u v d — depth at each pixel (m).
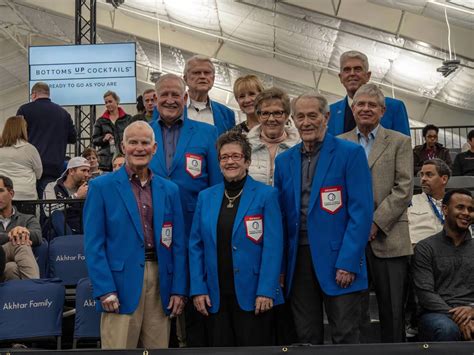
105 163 8.36
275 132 4.38
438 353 3.23
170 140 4.41
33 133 7.61
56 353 3.31
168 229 4.04
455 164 9.34
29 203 5.95
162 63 19.34
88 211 3.97
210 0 14.37
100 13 16.73
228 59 17.12
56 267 5.46
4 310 4.65
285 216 4.07
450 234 4.52
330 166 3.96
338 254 3.89
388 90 16.78
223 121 5.04
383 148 4.35
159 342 3.97
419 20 12.98
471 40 12.91
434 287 4.49
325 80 17.02
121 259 3.93
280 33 15.12
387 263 4.26
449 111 16.70
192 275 3.97
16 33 19.44
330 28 14.05
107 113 8.55
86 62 10.14
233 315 3.95
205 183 4.36
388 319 4.26
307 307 3.96
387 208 4.23
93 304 4.61
